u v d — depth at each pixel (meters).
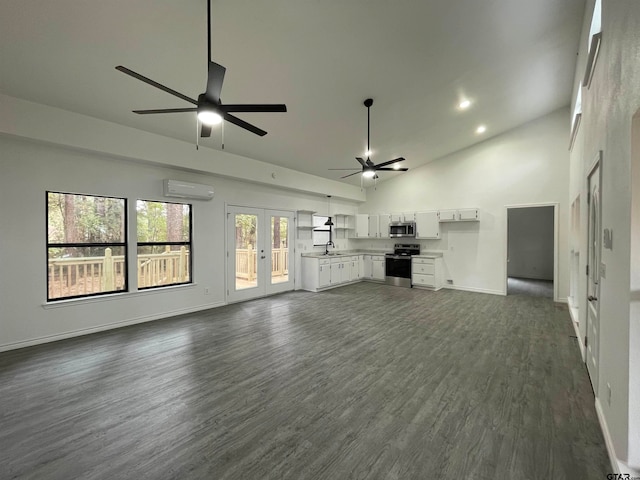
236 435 1.99
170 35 2.65
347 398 2.43
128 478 1.63
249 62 3.13
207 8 2.36
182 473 1.67
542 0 2.91
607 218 1.99
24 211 3.49
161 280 4.82
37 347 3.50
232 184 5.72
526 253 8.95
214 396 2.46
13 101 3.20
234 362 3.11
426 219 7.33
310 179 7.05
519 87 4.62
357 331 4.09
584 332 3.20
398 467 1.70
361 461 1.75
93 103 3.46
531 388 2.58
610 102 1.89
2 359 3.16
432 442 1.91
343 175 7.42
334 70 3.47
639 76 1.33
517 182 6.29
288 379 2.75
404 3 2.68
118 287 4.32
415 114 4.86
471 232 6.91
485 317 4.76
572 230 5.12
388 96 4.18
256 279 6.20
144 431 2.03
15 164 3.42
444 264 7.34
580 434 1.97
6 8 2.23
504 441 1.91
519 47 3.60
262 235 6.32
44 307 3.63
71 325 3.84
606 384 1.98
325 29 2.85
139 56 2.82
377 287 7.45
